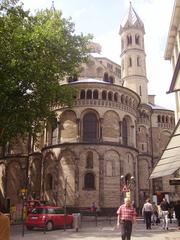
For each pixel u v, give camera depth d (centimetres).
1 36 2922
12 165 6153
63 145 5034
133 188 5100
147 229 2680
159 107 7238
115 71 8144
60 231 2794
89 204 4744
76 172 4850
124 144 5234
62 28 3575
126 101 5497
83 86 5228
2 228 445
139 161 6300
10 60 2956
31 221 2923
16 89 3100
